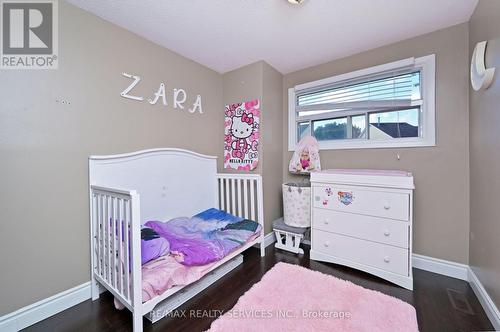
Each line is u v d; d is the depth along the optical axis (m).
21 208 1.27
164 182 1.99
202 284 1.60
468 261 1.70
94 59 1.57
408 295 1.51
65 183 1.43
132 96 1.79
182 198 2.15
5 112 1.22
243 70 2.47
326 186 1.97
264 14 1.60
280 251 2.29
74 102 1.47
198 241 1.63
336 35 1.87
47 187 1.36
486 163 1.35
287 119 2.70
